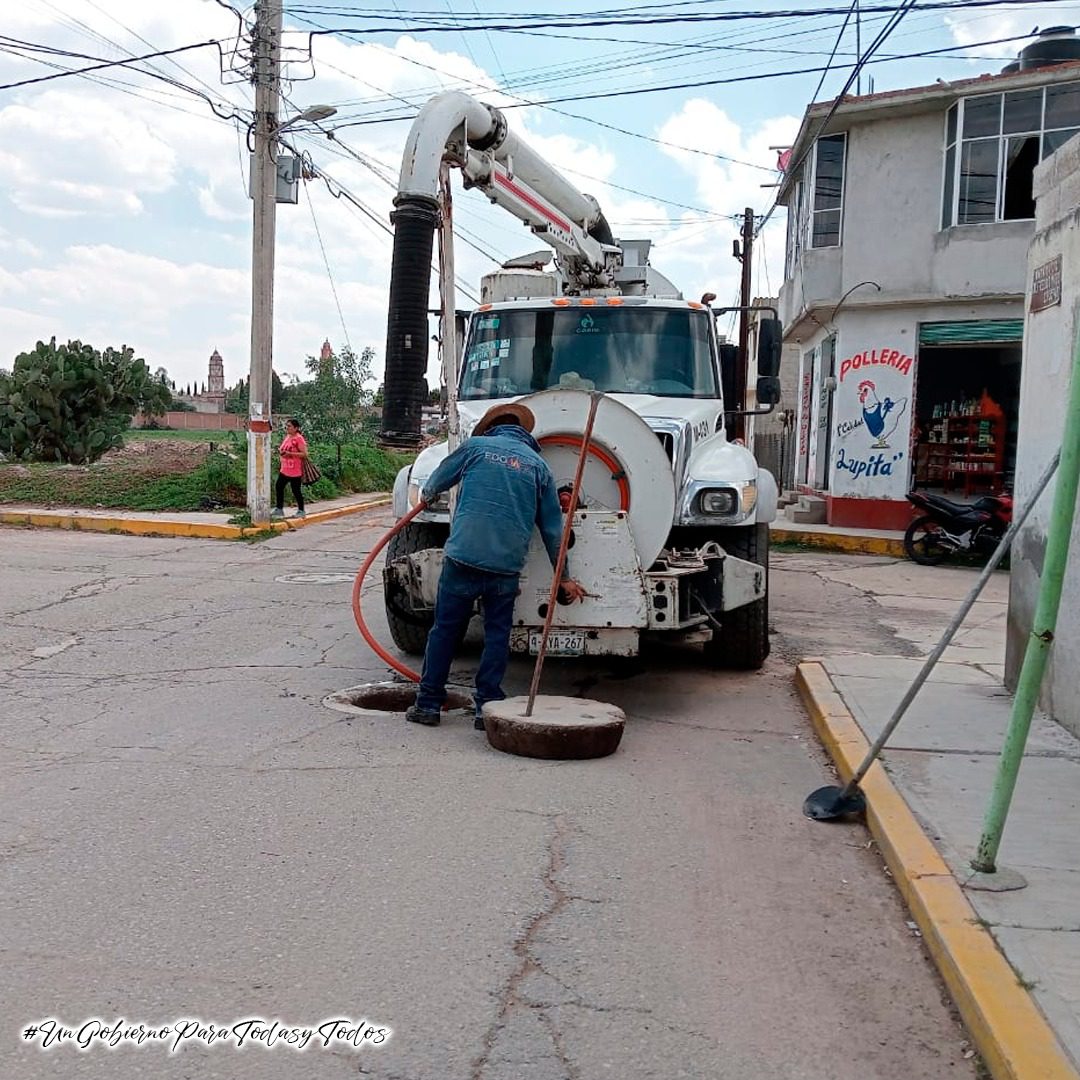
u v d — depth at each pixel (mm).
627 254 12906
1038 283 6523
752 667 7820
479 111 8156
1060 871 3986
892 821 4480
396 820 4691
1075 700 5738
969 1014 3123
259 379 16703
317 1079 2857
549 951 3557
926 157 17172
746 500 7086
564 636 6242
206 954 3473
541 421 6465
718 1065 2947
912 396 17484
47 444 21344
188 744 5754
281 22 15945
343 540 15812
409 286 7238
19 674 7340
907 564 15203
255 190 16234
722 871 4262
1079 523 5754
